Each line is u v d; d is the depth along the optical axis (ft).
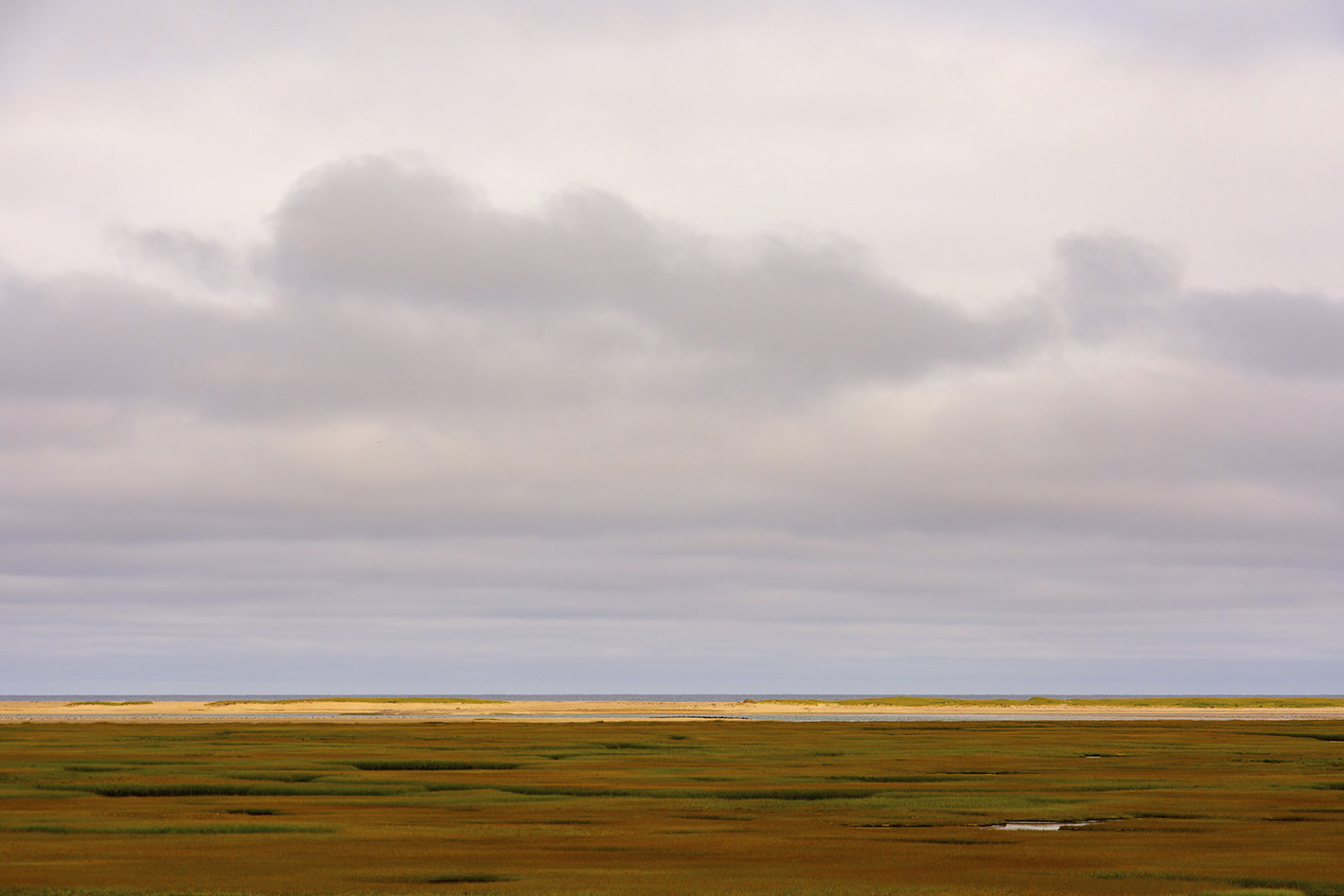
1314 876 105.60
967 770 216.54
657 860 112.98
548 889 97.19
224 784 183.42
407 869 107.04
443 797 170.09
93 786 179.22
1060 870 108.68
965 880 103.04
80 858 112.06
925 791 178.70
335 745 291.58
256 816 147.54
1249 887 100.89
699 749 277.03
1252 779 200.34
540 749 275.39
